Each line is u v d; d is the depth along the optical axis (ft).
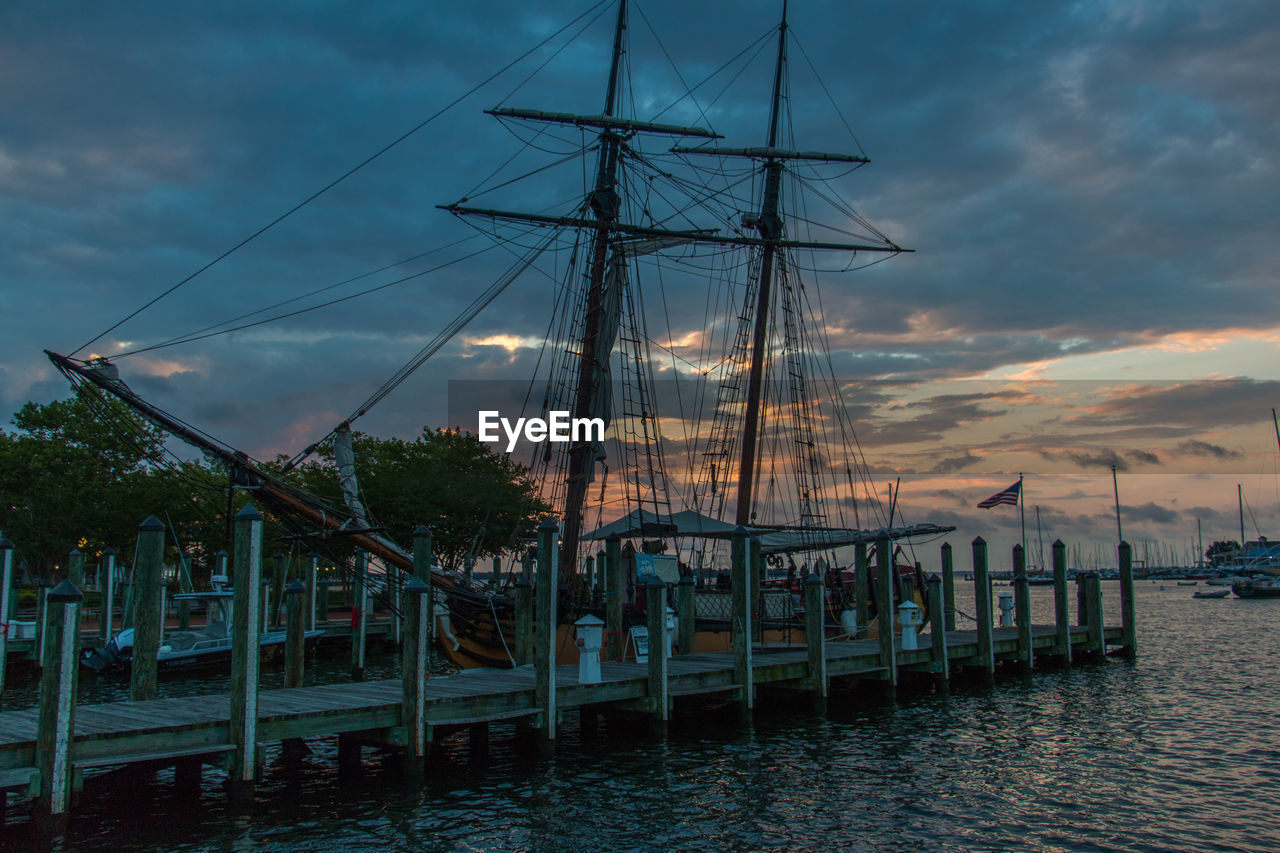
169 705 71.05
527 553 116.78
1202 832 64.39
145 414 88.22
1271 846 61.72
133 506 214.07
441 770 75.92
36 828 55.21
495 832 61.16
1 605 110.32
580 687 82.33
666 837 61.11
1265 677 139.44
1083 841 62.23
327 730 67.41
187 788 66.54
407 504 199.21
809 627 101.35
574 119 136.26
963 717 102.42
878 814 66.74
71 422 233.14
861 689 115.34
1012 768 80.23
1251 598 459.73
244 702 63.26
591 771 76.48
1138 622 285.64
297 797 67.82
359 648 138.51
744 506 162.40
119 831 59.72
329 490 199.31
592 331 130.93
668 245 145.79
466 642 112.37
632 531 129.29
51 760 55.57
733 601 95.04
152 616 76.18
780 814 66.23
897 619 152.05
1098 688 124.67
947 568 159.12
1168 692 122.31
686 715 99.09
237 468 91.09
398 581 104.37
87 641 153.99
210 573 239.50
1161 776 78.59
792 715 101.19
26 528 212.84
